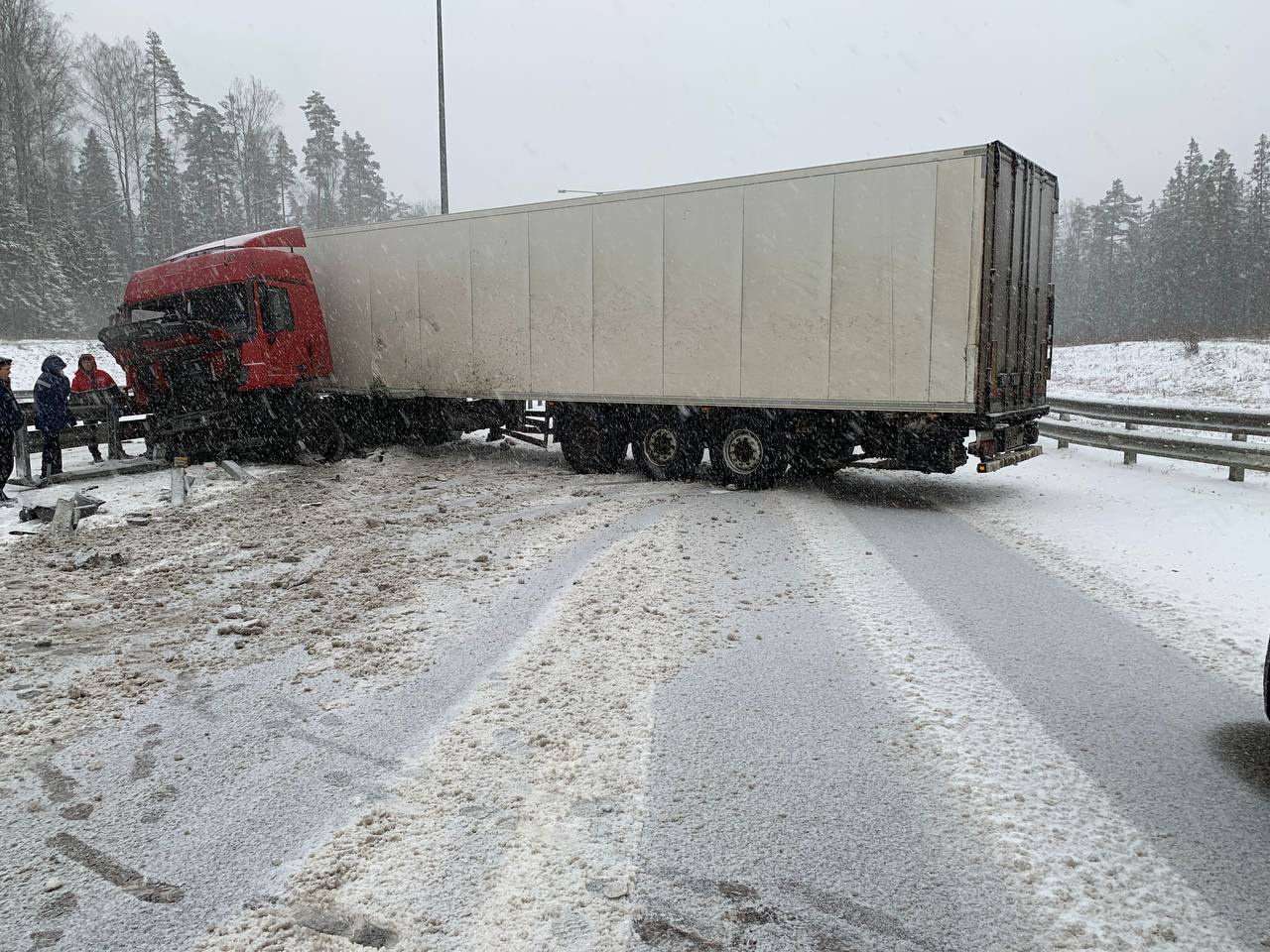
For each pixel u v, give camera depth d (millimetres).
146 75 59812
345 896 2863
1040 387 11008
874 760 3775
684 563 7180
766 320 10570
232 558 7734
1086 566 7125
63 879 3012
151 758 3928
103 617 6109
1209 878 2938
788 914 2752
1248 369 28312
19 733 4223
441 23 19922
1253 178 81625
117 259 57750
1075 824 3268
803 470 10953
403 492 11266
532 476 12648
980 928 2684
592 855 3078
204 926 2736
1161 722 4160
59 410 11812
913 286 9508
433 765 3783
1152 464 12727
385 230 14273
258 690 4688
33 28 51250
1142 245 86875
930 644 5258
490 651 5191
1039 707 4328
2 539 8594
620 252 11734
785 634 5438
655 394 11633
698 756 3820
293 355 13516
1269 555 7328
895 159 9484
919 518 9320
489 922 2719
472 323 13414
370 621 5848
